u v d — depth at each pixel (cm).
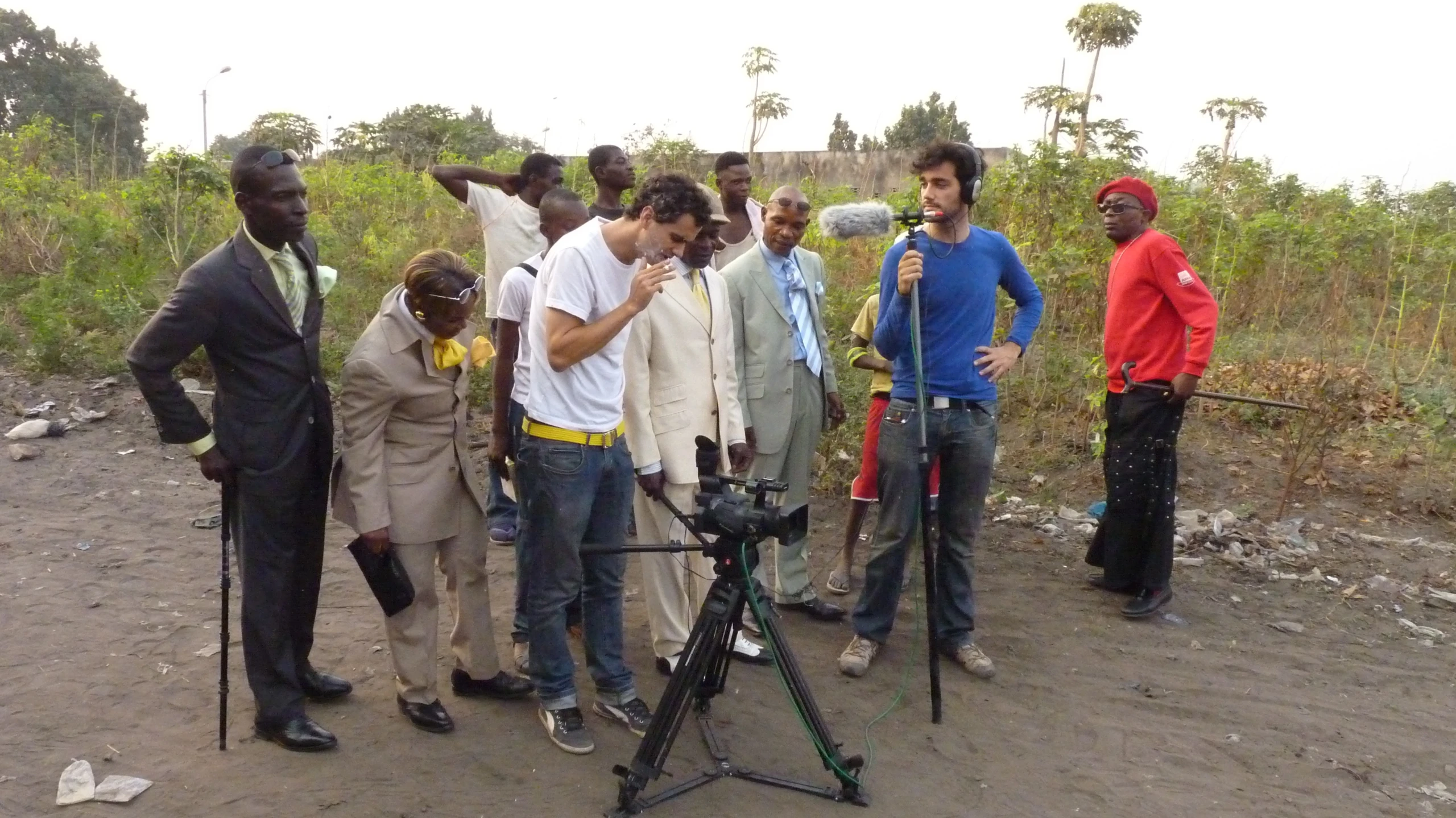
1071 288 759
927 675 448
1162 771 382
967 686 439
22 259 1000
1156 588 513
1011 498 667
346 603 487
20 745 350
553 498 346
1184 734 409
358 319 892
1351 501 676
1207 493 680
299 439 339
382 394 343
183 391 322
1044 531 622
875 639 449
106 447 684
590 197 1230
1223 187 1136
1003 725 409
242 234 330
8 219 1040
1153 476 509
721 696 416
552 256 346
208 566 520
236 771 339
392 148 1755
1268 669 468
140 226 999
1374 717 430
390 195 1252
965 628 454
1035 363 805
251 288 323
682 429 402
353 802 326
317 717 378
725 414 416
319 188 1288
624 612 495
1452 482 696
